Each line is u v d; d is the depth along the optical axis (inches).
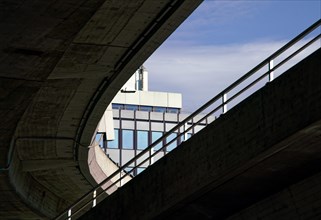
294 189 674.2
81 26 871.1
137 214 832.3
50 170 1462.8
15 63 936.9
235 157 655.8
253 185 693.9
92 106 1237.7
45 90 1152.8
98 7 832.3
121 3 889.5
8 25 849.5
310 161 631.2
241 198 730.8
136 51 1034.7
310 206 661.3
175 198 753.6
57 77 1082.7
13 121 1085.1
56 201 1628.9
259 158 628.4
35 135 1326.3
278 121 599.8
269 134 609.9
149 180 809.5
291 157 625.3
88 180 1515.7
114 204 889.5
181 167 745.6
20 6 807.7
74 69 1071.6
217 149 684.1
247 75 657.6
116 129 3157.0
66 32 879.1
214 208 766.5
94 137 1391.5
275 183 683.4
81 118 1286.9
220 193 722.8
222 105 696.4
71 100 1207.6
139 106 3316.9
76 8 827.4
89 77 1115.9
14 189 1354.6
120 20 940.6
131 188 850.8
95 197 945.5
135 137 3164.4
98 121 1300.4
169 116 3240.7
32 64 943.0
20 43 892.6
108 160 1611.7
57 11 828.0
